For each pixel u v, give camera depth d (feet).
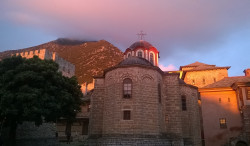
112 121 90.02
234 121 118.11
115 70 96.99
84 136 149.18
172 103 101.96
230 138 114.93
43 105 79.92
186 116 110.01
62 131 159.22
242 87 112.88
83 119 156.97
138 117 86.84
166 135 97.45
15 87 80.18
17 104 77.00
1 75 83.30
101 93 106.63
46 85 83.71
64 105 91.20
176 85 104.12
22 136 115.96
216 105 123.34
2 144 90.89
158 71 101.50
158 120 91.56
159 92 99.96
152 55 130.82
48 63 92.58
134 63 97.86
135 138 83.61
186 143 104.99
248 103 109.60
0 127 94.53
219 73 179.52
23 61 87.51
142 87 92.22
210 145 117.91
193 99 118.11
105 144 86.89
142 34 142.31
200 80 181.47
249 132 106.42
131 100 89.66
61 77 92.02
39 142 127.24
